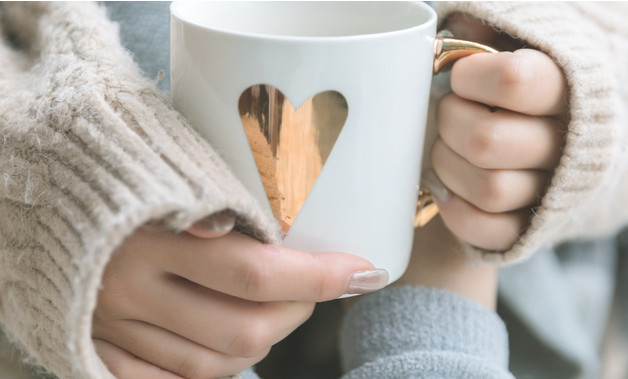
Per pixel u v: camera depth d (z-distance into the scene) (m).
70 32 0.36
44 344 0.34
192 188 0.29
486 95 0.35
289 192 0.32
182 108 0.33
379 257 0.34
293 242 0.33
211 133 0.32
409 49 0.32
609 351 0.57
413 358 0.38
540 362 0.51
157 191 0.29
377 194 0.33
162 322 0.33
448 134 0.37
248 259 0.31
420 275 0.43
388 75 0.31
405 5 0.35
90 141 0.31
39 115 0.33
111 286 0.32
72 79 0.33
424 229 0.43
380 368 0.38
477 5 0.36
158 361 0.34
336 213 0.33
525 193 0.36
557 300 0.51
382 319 0.41
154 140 0.31
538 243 0.37
